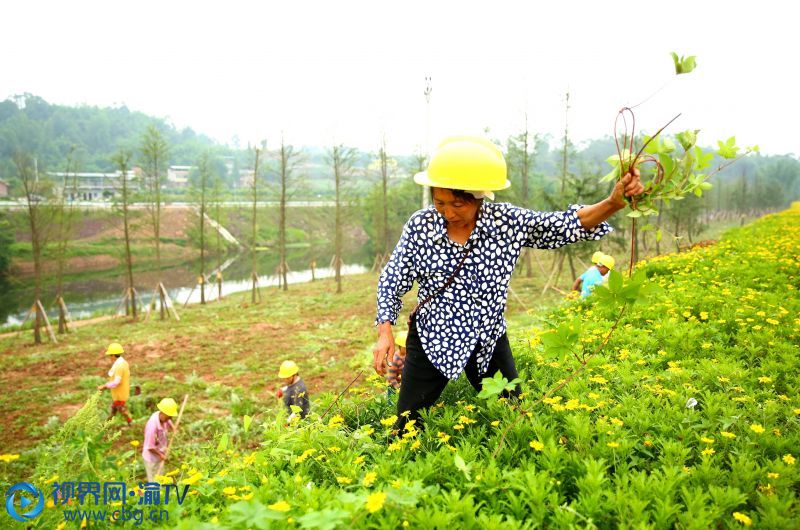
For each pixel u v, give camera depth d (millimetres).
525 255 26156
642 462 2566
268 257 56031
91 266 48000
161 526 2281
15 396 12141
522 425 2822
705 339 4855
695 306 5910
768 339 4605
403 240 3055
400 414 3295
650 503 2160
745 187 68375
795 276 7527
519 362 4375
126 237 25484
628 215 2467
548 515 2137
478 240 2939
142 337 18750
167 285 41406
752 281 7180
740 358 4445
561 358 2768
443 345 3080
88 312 30500
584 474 2377
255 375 12914
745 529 1960
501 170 2781
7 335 21406
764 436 2707
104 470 3170
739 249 10594
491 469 2324
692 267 9070
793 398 3328
